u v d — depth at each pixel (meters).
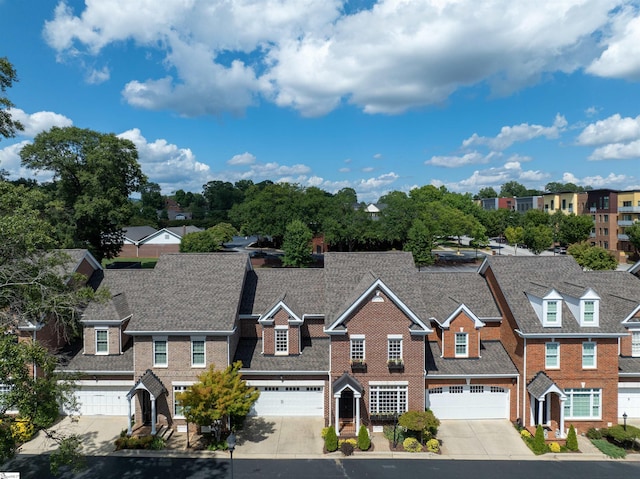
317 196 87.62
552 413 28.50
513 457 24.81
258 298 32.97
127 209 60.28
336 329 27.44
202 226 162.75
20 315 21.08
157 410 28.36
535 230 93.25
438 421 26.55
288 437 27.00
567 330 27.94
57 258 23.59
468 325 30.06
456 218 102.81
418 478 22.66
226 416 27.55
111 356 30.14
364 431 25.41
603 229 98.94
